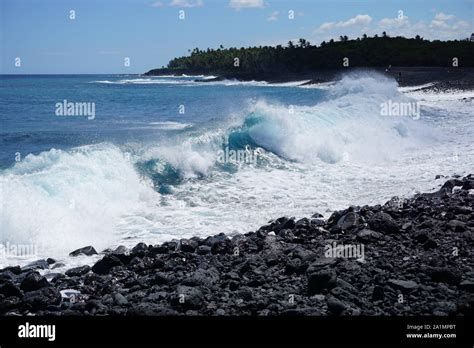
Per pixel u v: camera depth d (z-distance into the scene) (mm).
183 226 10570
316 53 134250
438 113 30750
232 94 64188
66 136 21391
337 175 15133
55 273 8008
